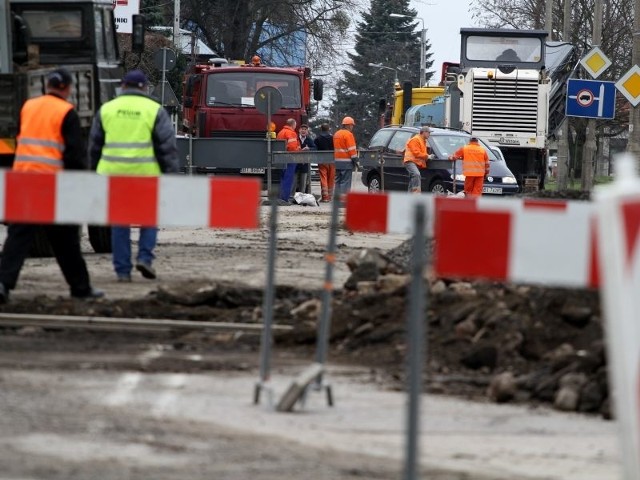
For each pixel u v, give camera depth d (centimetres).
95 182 1966
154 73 11519
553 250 1291
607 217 995
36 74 3422
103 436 1460
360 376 1936
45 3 3972
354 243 4381
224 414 1628
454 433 1583
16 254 2505
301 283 2977
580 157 13300
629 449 1002
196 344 2178
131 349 2112
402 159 7675
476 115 8556
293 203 7269
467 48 8762
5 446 1395
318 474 1323
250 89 7869
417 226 1151
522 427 1630
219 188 1942
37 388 1730
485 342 2003
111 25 4203
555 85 9075
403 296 2325
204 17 14188
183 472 1312
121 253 3011
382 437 1537
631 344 1006
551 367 1847
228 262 3528
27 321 2292
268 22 14188
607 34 12194
